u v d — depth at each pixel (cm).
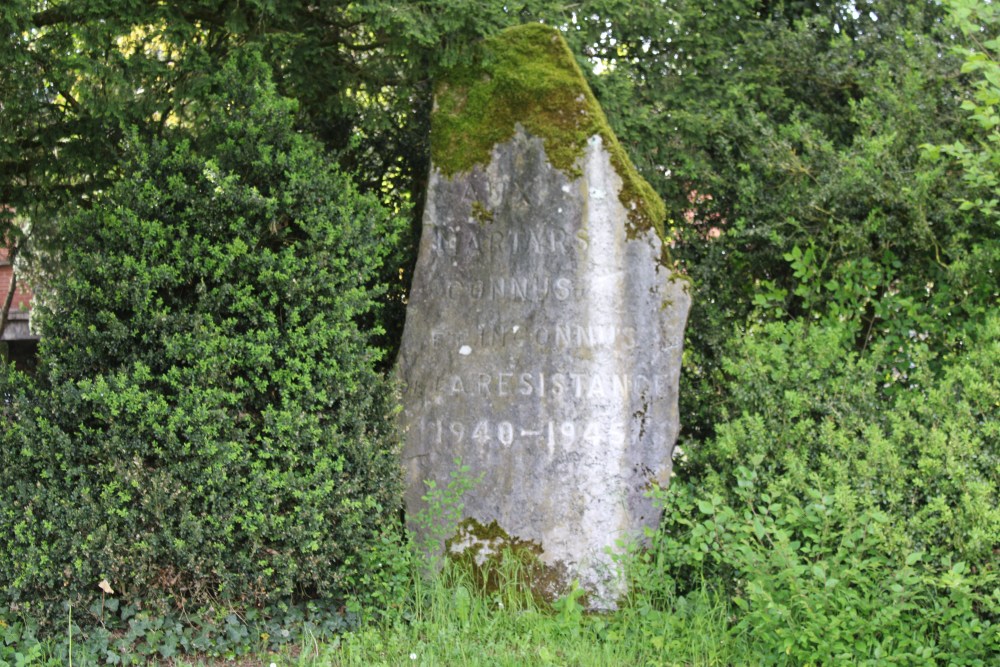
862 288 757
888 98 789
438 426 658
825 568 517
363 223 633
